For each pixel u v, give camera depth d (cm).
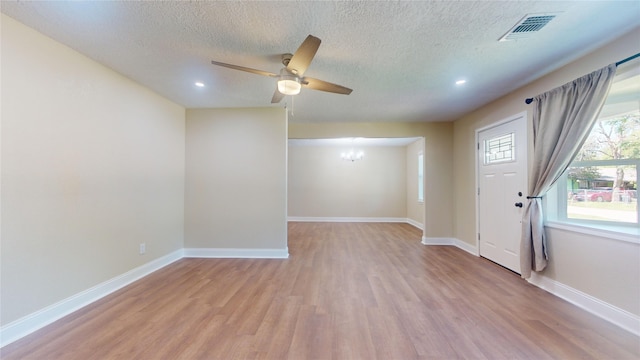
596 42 220
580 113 236
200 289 285
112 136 277
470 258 404
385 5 174
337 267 361
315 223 756
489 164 388
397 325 213
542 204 283
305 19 189
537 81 295
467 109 416
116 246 284
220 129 412
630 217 220
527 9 178
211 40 217
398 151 791
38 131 208
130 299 260
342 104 387
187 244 412
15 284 194
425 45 224
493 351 180
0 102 186
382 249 461
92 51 236
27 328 200
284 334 200
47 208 215
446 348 184
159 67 268
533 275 296
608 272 219
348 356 175
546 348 183
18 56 195
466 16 185
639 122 214
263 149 411
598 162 240
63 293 227
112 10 179
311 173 802
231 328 208
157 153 350
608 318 218
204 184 413
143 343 188
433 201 503
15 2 170
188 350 181
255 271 345
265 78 293
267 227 411
